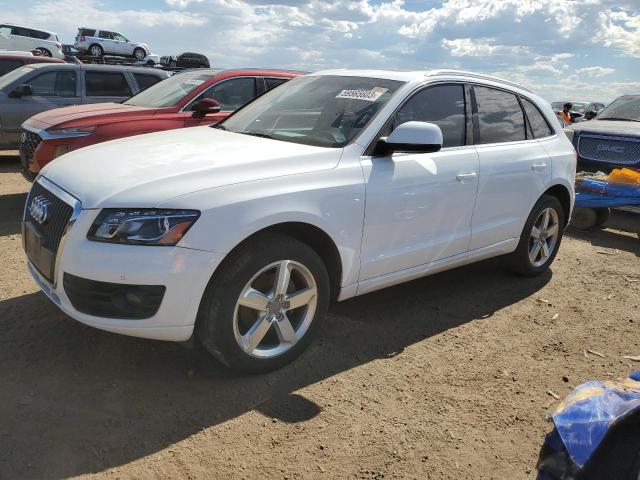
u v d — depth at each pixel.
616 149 8.23
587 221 7.29
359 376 3.41
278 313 3.28
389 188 3.64
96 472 2.49
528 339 4.10
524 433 2.99
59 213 3.08
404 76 4.13
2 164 10.48
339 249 3.44
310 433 2.85
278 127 4.09
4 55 11.37
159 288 2.82
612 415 1.87
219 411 2.97
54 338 3.56
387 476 2.60
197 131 4.26
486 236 4.52
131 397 3.03
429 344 3.90
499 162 4.46
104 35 31.27
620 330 4.36
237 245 3.02
